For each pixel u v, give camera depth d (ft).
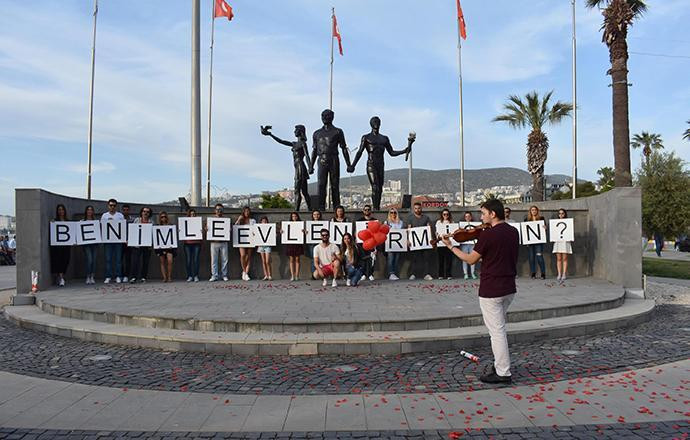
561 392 19.36
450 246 21.02
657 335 29.55
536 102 108.06
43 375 22.30
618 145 65.87
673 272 68.80
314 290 40.40
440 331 27.37
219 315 29.22
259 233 47.96
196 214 50.29
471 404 18.17
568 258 51.98
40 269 41.78
